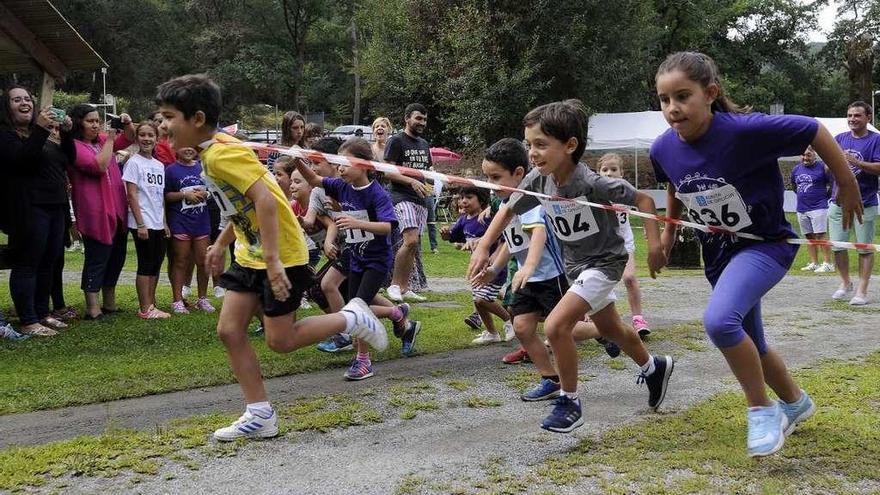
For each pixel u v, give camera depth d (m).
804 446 3.21
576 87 23.02
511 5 22.11
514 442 3.38
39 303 6.00
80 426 3.65
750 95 40.72
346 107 49.12
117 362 4.93
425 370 4.83
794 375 4.51
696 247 11.41
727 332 2.93
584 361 5.01
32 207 5.66
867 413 3.70
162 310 6.98
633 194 3.40
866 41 25.14
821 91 46.16
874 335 5.86
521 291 4.10
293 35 45.44
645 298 8.09
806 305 7.43
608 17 23.12
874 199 7.32
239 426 3.40
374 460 3.15
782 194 3.15
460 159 22.86
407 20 23.92
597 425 3.61
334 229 5.43
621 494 2.75
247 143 3.40
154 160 6.57
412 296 7.99
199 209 6.88
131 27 39.47
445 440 3.41
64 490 2.82
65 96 27.62
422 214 7.89
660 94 3.06
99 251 6.34
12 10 5.89
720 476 2.91
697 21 35.56
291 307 3.47
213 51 44.12
